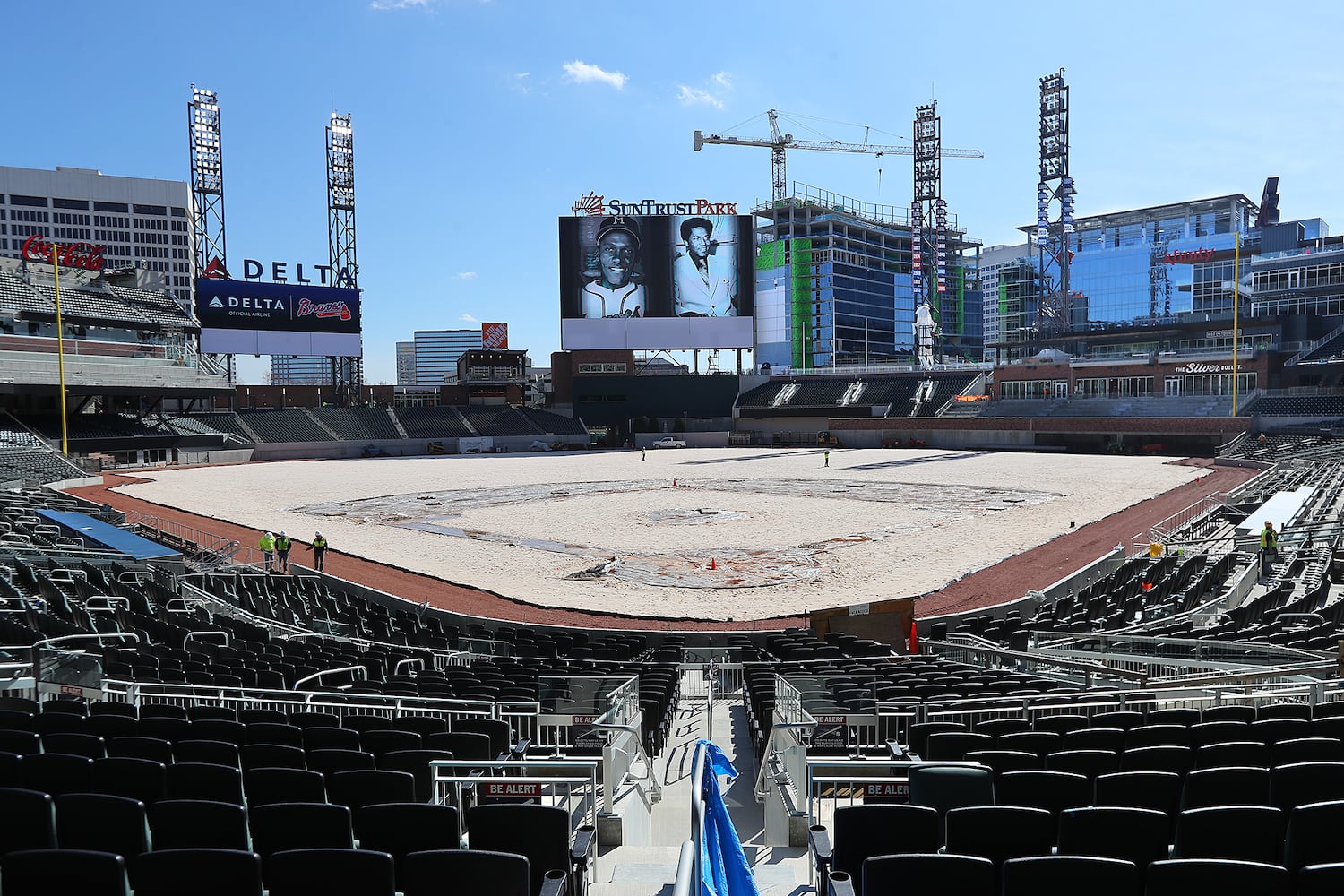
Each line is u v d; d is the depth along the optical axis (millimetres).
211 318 94062
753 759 13211
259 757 9164
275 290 97688
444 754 9297
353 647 19984
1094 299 191875
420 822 6742
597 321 103625
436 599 28391
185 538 39250
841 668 16469
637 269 103625
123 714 11922
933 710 12047
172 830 6895
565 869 6754
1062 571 31141
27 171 171250
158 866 5742
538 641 21859
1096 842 6422
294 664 16703
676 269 104062
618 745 10758
